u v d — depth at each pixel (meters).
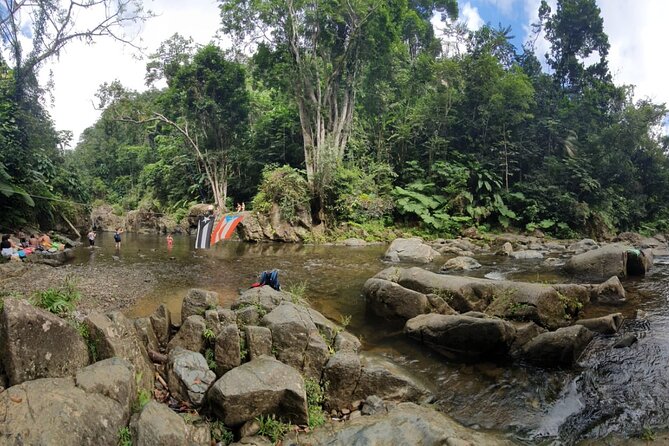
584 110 31.73
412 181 26.64
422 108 27.11
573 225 26.02
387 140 27.58
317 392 4.88
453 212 24.66
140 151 46.31
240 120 29.69
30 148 18.50
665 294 9.09
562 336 5.83
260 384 4.30
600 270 11.04
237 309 6.42
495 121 27.72
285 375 4.51
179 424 3.75
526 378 5.56
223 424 4.18
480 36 28.84
